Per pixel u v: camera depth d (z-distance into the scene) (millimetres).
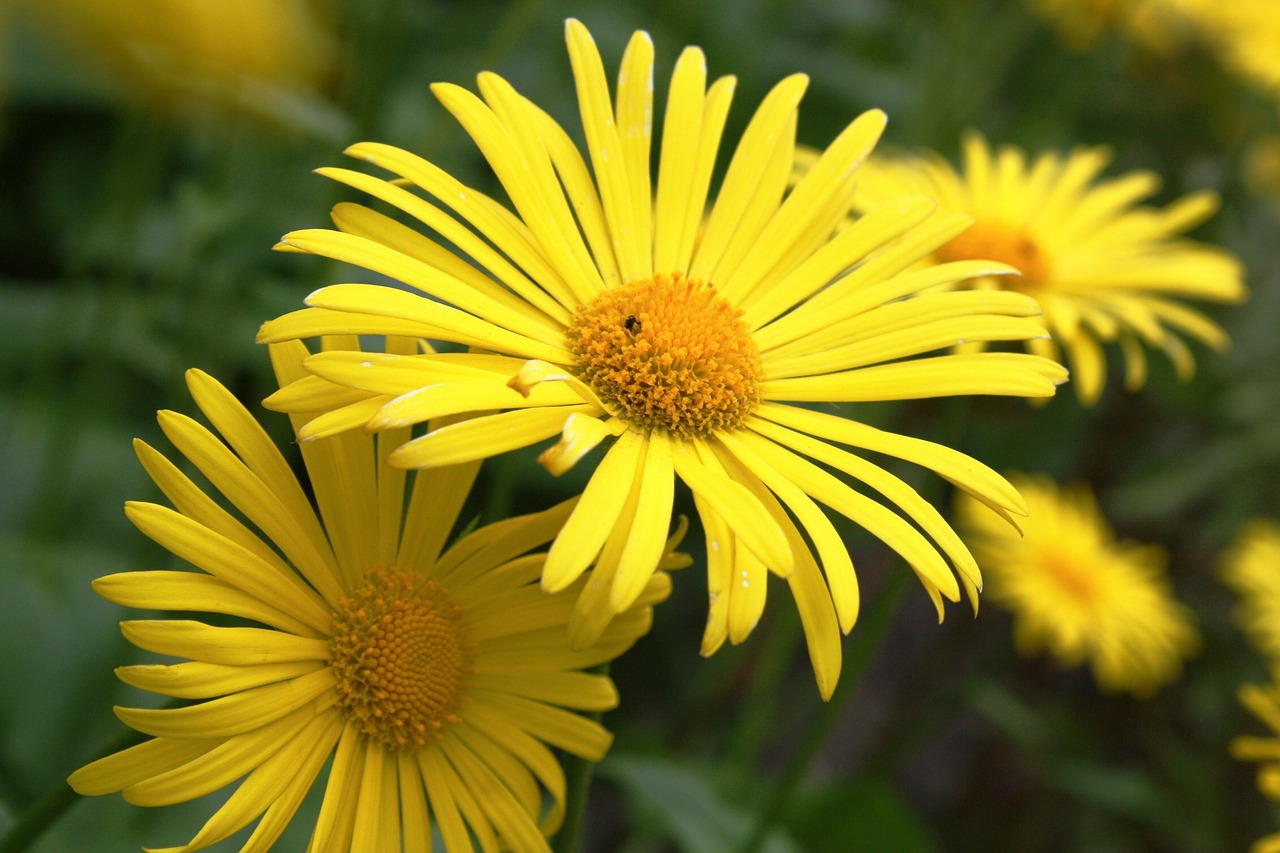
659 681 480
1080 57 565
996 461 534
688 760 406
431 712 265
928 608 575
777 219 286
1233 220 547
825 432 274
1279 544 426
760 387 278
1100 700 536
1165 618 462
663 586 266
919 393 273
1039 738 455
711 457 272
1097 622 437
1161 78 538
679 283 280
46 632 321
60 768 313
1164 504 522
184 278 350
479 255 269
